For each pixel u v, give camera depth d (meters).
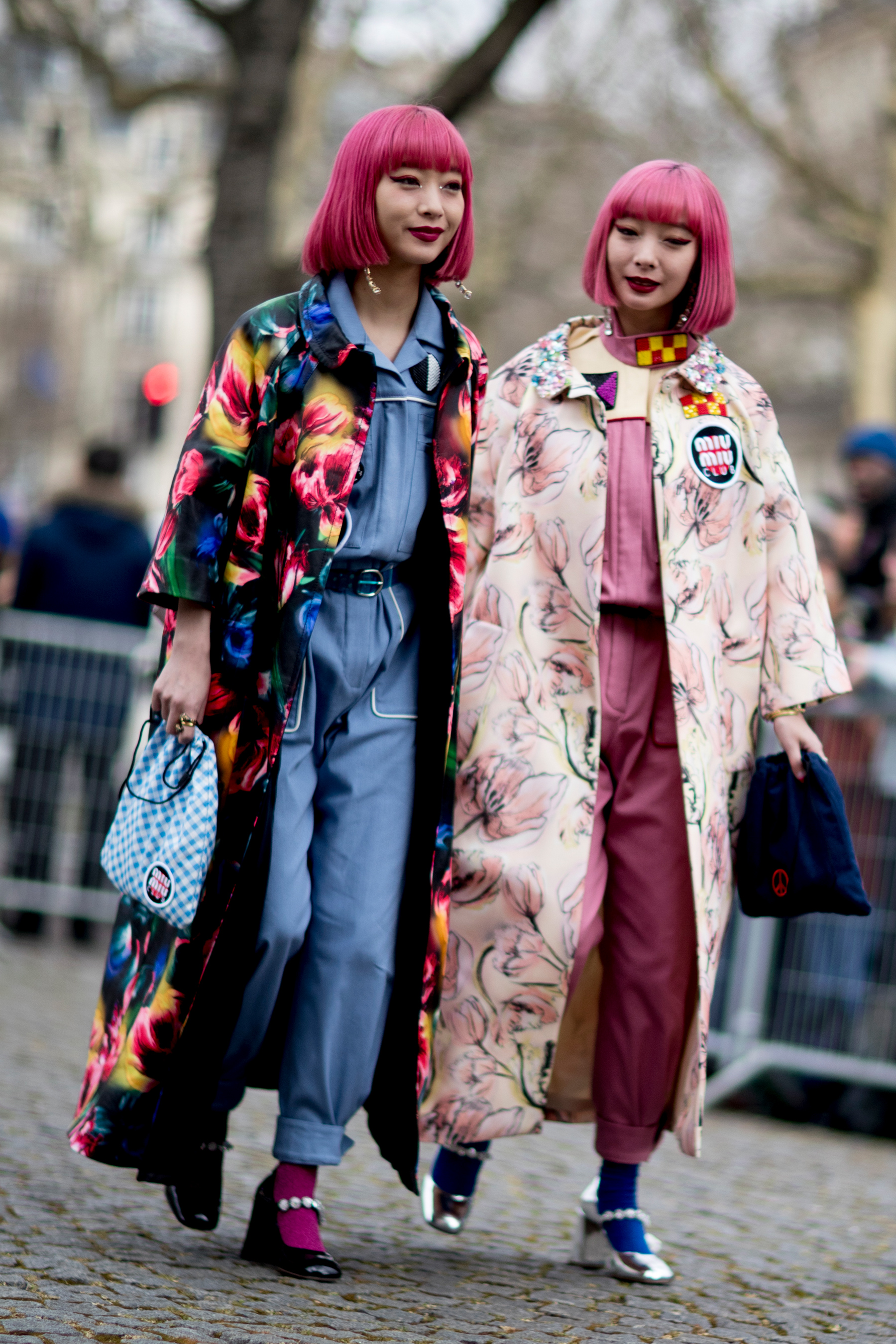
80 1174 4.25
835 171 25.95
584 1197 3.90
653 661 3.87
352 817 3.55
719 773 3.85
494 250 25.55
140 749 3.56
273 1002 3.53
